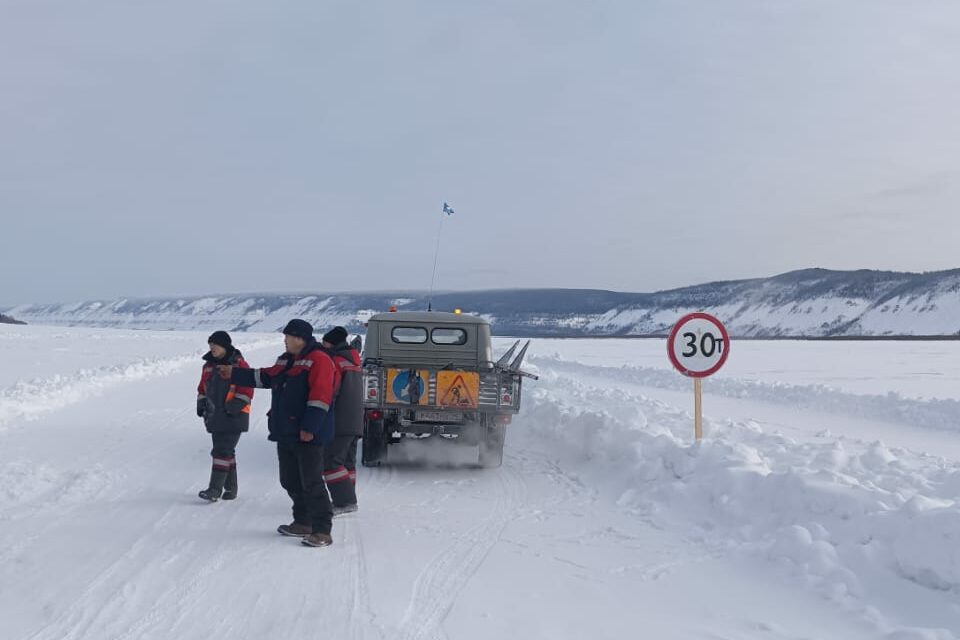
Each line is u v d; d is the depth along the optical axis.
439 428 10.47
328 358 6.62
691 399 19.83
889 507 6.07
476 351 11.88
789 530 6.02
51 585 5.39
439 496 8.65
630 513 7.76
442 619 4.87
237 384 6.93
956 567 5.05
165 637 4.54
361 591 5.38
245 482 9.04
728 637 4.63
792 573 5.67
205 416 7.96
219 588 5.39
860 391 23.25
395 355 11.86
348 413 7.35
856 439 12.52
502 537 6.88
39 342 43.16
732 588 5.52
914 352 50.56
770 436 10.27
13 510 7.44
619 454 9.59
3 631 4.59
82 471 8.93
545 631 4.69
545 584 5.59
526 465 10.55
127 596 5.20
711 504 7.45
